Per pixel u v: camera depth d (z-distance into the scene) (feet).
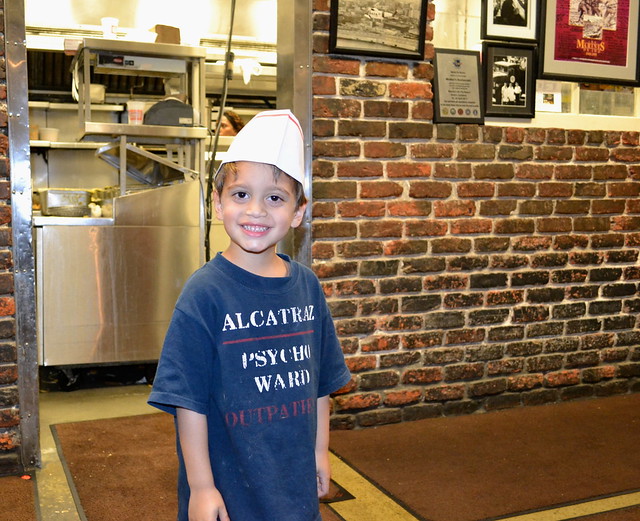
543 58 11.54
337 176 10.44
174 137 15.49
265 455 3.86
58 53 19.04
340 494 8.25
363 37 10.30
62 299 12.75
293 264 4.30
